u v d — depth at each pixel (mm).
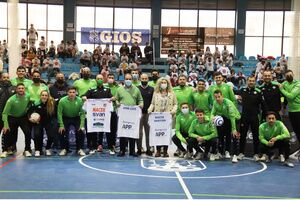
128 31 28516
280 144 8680
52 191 5965
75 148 10086
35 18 28250
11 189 6027
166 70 23969
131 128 8992
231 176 7297
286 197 5879
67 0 27516
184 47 28422
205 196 5840
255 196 5906
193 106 9594
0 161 8219
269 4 27969
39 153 8961
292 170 7973
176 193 5980
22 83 8680
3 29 28141
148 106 9320
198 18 28438
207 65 22203
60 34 28516
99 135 9578
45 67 20281
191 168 7980
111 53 23797
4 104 8977
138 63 22516
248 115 8930
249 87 8961
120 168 7816
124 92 9094
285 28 28109
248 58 26828
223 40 28453
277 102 9023
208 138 8781
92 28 28469
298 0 14625
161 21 28250
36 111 8812
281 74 17625
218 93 8742
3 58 21953
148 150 9391
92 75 21797
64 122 9141
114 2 28375
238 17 27625
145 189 6195
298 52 14656
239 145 9258
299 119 8992
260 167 8242
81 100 9055
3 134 8867
